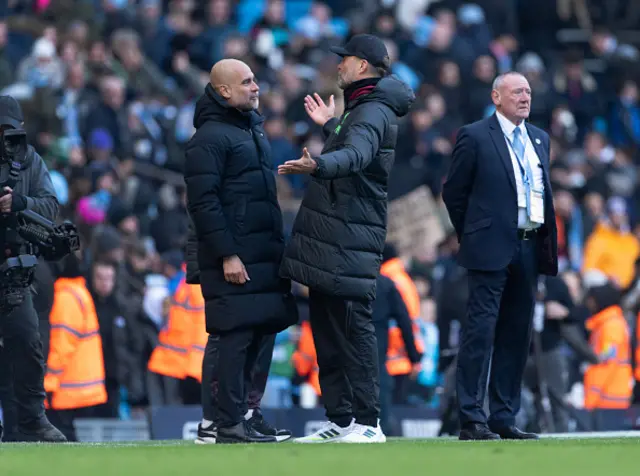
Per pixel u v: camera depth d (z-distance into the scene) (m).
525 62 79.50
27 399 31.12
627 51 87.44
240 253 28.16
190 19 74.81
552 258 32.47
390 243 45.59
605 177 72.12
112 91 60.31
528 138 32.56
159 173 61.00
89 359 40.69
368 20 79.44
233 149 28.09
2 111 30.34
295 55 75.31
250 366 29.02
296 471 19.52
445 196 32.59
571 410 44.75
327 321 29.19
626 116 83.25
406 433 45.06
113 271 45.53
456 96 74.62
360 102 28.73
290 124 66.62
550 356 45.47
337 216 28.38
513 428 32.31
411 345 42.91
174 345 43.47
